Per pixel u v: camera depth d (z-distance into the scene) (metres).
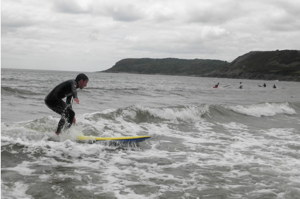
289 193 3.54
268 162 5.03
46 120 6.87
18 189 3.30
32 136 5.53
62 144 5.25
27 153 4.70
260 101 20.75
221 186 3.73
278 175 4.26
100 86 30.72
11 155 4.54
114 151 5.40
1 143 4.94
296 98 26.55
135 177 3.98
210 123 9.72
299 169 4.63
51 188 3.39
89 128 6.77
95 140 5.70
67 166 4.30
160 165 4.62
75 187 3.47
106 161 4.71
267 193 3.52
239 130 8.73
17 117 8.17
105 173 4.09
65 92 5.64
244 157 5.36
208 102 17.47
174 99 18.36
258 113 12.72
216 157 5.29
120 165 4.54
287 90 44.59
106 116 8.38
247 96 26.19
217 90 34.12
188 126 8.86
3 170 3.90
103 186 3.57
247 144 6.64
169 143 6.36
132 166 4.51
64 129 5.72
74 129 6.11
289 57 196.25
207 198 3.32
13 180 3.57
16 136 5.42
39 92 16.09
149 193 3.42
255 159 5.23
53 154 4.79
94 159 4.78
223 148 6.11
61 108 5.62
